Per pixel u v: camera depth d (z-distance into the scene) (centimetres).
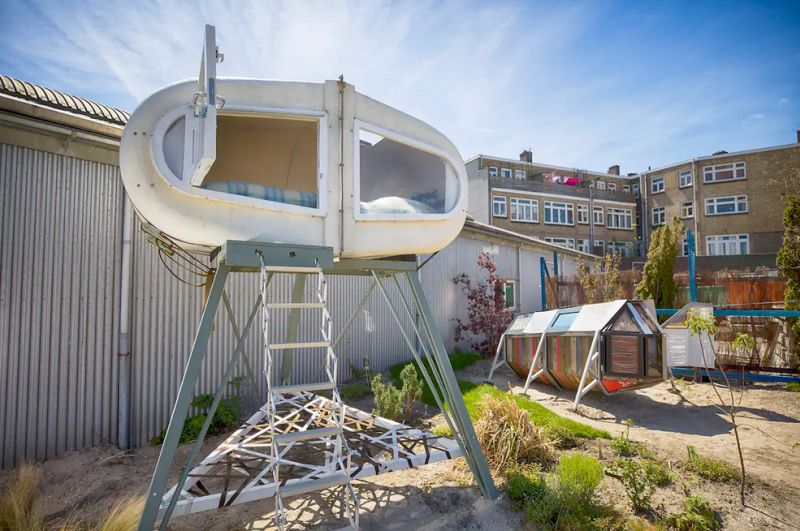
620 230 3281
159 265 629
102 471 506
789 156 2723
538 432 511
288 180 582
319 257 377
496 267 1359
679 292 1059
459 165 465
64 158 556
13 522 376
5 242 509
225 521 391
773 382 812
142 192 324
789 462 481
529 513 378
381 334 961
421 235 438
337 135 398
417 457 419
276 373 748
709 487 426
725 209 2883
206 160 296
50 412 530
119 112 621
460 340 1171
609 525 361
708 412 668
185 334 650
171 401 630
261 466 441
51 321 536
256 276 734
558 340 773
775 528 357
